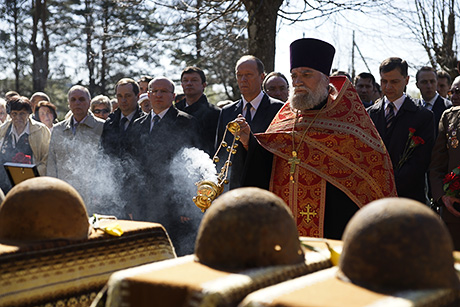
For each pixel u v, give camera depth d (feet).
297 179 12.87
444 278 5.81
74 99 20.29
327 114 13.03
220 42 33.19
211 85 63.93
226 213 6.53
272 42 27.14
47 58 85.56
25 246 7.79
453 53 41.98
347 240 6.04
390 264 5.75
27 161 20.07
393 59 16.31
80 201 8.43
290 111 13.58
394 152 15.92
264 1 26.73
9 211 8.06
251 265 6.45
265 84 19.93
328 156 12.73
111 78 75.25
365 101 22.03
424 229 5.77
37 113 27.40
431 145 15.90
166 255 9.38
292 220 6.73
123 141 18.89
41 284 7.79
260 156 13.04
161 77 18.21
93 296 8.38
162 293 6.07
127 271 6.53
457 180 14.24
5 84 90.79
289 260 6.59
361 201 12.53
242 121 12.64
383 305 5.25
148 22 32.45
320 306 5.20
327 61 13.00
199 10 29.73
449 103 20.42
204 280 6.03
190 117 17.97
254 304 5.40
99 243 8.55
